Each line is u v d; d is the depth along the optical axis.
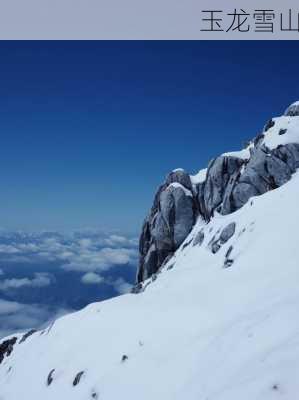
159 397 16.33
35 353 31.64
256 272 30.00
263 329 15.92
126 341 24.03
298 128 58.66
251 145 70.38
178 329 22.81
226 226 49.03
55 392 23.52
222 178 64.69
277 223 37.75
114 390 19.22
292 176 53.78
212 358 16.34
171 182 73.25
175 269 52.00
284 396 10.55
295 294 20.08
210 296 27.00
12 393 27.98
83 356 25.27
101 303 33.84
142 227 78.19
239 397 11.53
